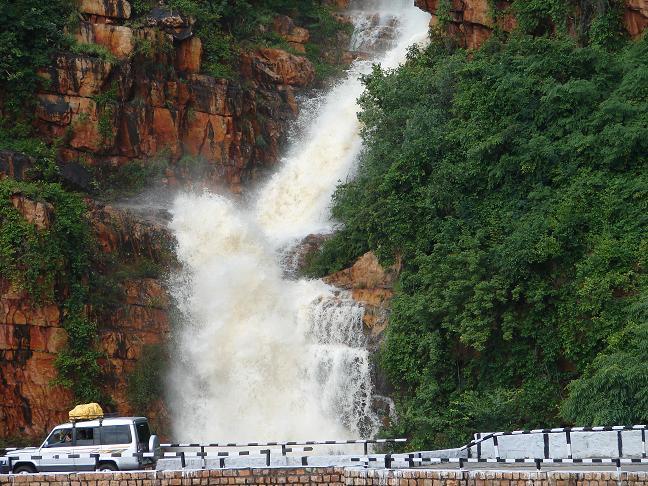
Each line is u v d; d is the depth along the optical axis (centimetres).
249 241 8044
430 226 7150
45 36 8412
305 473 4947
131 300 7438
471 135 7262
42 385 6988
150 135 8681
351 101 9538
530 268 6544
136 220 7906
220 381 7381
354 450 6762
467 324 6506
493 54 7750
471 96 7438
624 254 6312
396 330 6875
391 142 7781
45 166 7881
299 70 9862
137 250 7825
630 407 5597
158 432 7206
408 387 6812
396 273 7256
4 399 6962
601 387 5688
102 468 5588
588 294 6247
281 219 8844
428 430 6406
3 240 7019
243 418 7244
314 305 7419
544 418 6319
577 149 6819
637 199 6506
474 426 6319
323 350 7175
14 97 8231
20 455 5644
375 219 7331
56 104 8344
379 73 8138
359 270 7475
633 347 5881
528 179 6969
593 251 6425
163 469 5191
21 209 7131
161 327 7488
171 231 7975
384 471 4719
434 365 6681
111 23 8800
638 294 6147
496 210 7031
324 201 8688
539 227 6625
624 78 6969
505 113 7231
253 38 9944
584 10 7631
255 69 9656
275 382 7288
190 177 8738
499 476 4503
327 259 7806
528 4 7988
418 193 7312
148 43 8694
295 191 8925
